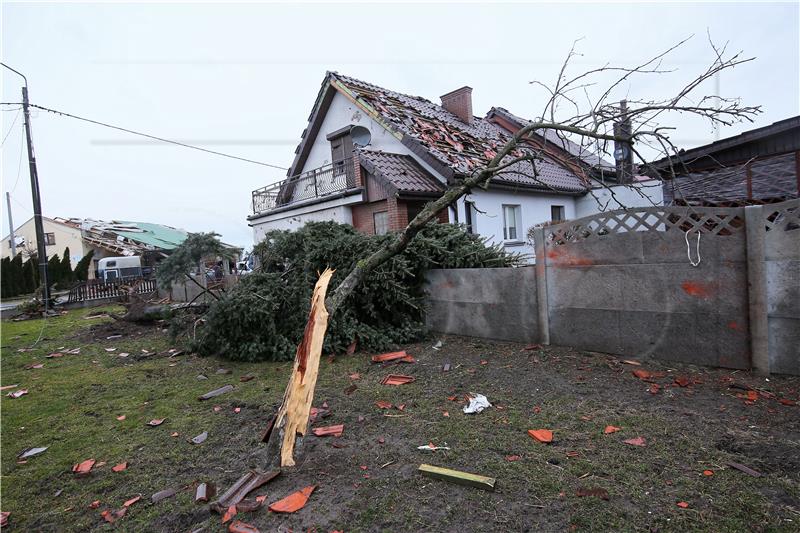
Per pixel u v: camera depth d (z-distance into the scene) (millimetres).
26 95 13805
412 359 5273
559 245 5184
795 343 3678
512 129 19406
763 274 3809
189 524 2293
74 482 2803
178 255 6754
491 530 2066
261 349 5777
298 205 14242
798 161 9203
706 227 4160
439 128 13922
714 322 4117
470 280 6109
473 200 11414
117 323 9984
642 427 3068
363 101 13445
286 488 2549
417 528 2111
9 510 2516
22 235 32875
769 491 2244
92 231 30000
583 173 5055
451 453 2852
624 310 4691
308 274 6250
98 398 4609
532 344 5500
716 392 3604
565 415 3369
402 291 6215
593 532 2008
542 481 2455
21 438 3586
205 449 3182
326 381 4648
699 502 2184
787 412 3135
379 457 2869
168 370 5629
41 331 9688
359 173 12203
